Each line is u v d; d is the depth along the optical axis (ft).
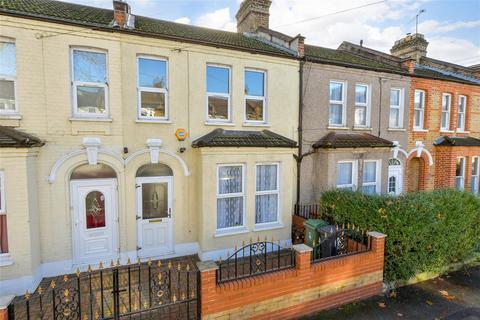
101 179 23.24
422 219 20.66
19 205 19.01
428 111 40.14
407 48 52.19
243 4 42.42
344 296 18.75
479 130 46.42
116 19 22.86
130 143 23.57
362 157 33.17
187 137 25.49
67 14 23.48
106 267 22.86
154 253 25.07
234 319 15.56
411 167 42.14
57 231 21.77
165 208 25.46
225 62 26.84
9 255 18.98
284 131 30.32
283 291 16.78
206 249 24.67
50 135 21.17
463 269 24.09
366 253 19.42
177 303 14.87
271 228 27.27
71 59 21.80
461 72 46.37
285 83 30.01
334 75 32.86
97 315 13.71
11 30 19.84
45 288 19.70
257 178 27.58
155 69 24.59
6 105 20.35
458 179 43.21
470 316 17.57
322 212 27.48
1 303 11.89
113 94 22.79
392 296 19.75
